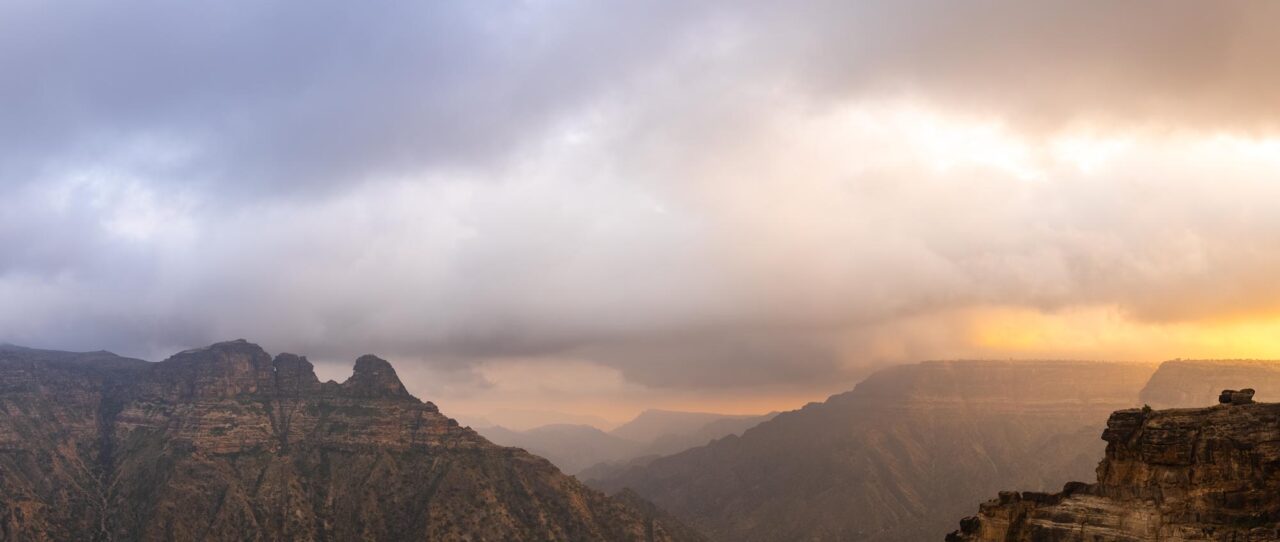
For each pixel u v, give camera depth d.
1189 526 121.88
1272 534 116.50
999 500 142.25
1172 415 133.62
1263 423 127.12
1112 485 132.12
